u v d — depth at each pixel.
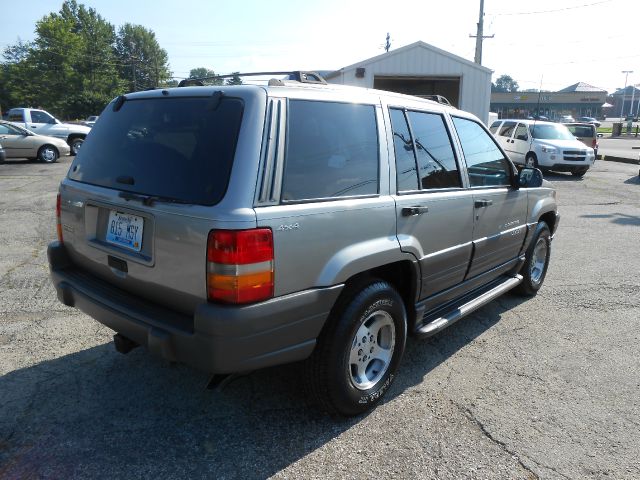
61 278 3.27
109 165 3.06
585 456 2.79
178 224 2.50
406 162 3.31
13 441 2.81
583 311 4.97
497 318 4.77
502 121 19.50
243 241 2.35
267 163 2.49
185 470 2.62
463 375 3.67
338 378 2.88
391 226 3.10
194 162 2.58
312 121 2.77
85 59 71.31
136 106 3.10
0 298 4.91
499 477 2.62
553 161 16.27
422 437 2.93
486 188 4.12
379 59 20.38
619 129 46.62
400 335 3.29
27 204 9.98
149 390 3.35
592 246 7.56
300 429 2.98
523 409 3.24
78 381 3.44
